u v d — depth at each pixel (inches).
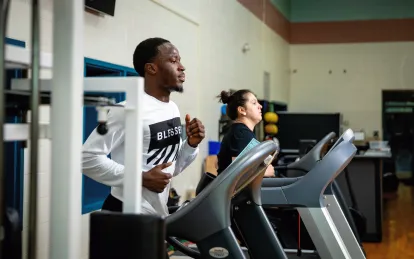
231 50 305.1
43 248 131.9
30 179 64.9
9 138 62.8
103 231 63.9
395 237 259.3
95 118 157.9
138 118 67.8
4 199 64.0
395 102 508.4
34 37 65.3
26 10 128.0
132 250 62.9
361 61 498.6
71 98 63.4
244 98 144.6
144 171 90.6
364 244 242.4
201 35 251.9
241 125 139.0
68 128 63.4
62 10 63.4
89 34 154.9
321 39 504.1
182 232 81.7
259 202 105.3
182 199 227.9
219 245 80.7
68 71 63.3
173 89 96.0
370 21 496.4
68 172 63.5
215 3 273.9
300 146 284.5
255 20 365.7
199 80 249.3
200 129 101.0
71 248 63.9
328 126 318.7
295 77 509.7
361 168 247.3
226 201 81.4
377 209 247.0
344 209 179.8
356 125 501.0
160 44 95.3
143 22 190.2
